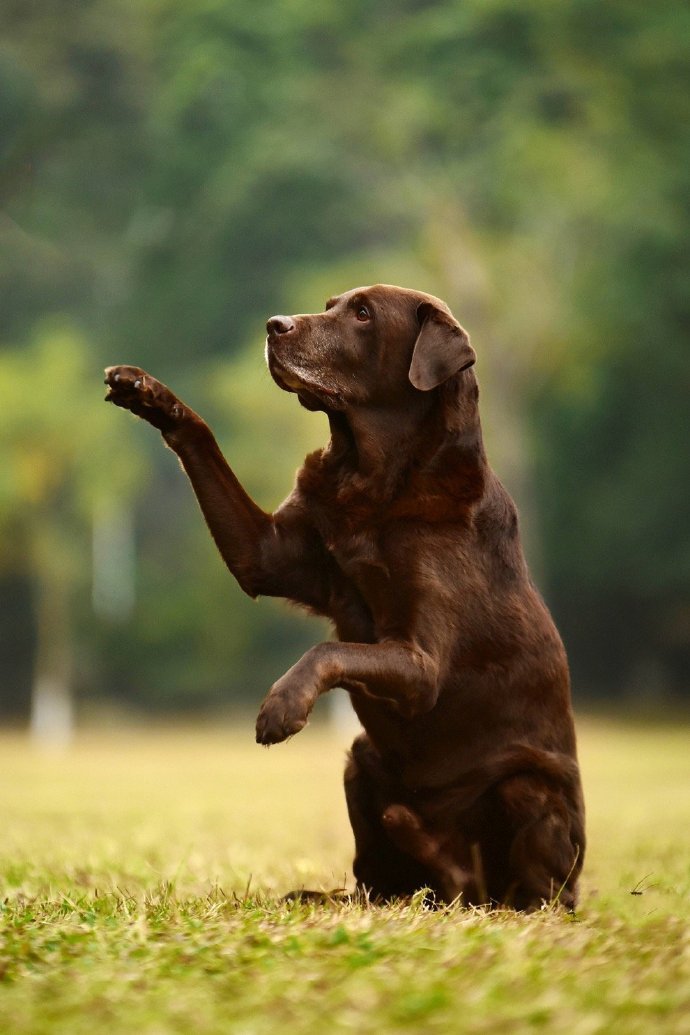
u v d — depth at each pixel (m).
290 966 3.64
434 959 3.72
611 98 35.78
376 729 5.20
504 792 5.20
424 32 35.69
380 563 5.12
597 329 38.34
